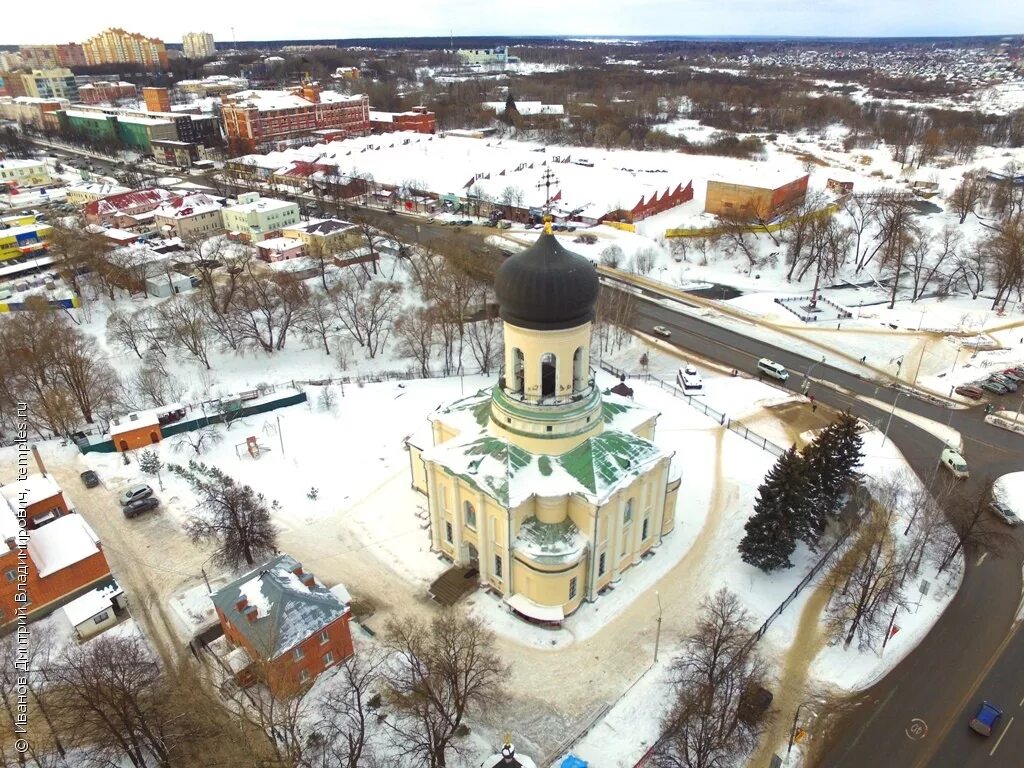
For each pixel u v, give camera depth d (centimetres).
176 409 9138
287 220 17600
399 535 7056
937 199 18975
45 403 8819
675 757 4759
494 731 5072
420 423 8994
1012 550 6881
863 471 8088
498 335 10956
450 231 17862
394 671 5359
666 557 6762
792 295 13638
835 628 5928
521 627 5956
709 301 13475
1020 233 13012
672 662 5597
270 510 7450
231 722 5103
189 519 7338
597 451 6044
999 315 12400
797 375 10569
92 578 6431
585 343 5891
